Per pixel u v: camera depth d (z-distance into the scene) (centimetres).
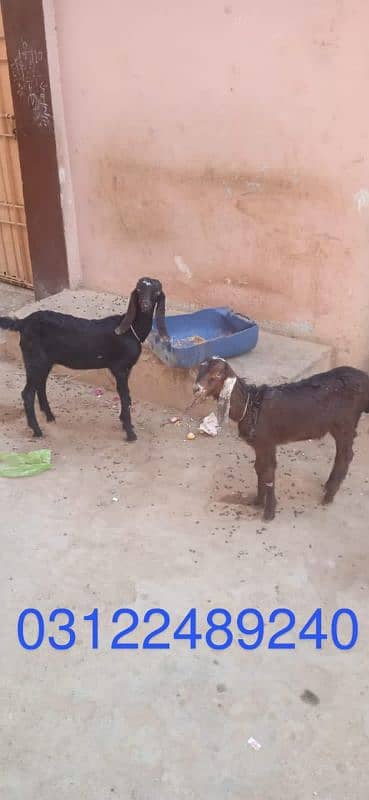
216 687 177
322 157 272
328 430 224
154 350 291
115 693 176
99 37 312
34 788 155
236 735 165
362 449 271
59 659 186
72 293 365
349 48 252
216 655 186
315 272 291
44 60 324
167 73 299
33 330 266
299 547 221
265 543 223
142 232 337
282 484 251
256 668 182
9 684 180
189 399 294
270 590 205
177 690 177
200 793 152
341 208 274
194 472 260
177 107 302
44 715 171
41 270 380
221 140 295
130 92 313
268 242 299
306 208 283
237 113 287
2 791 154
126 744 163
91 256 362
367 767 157
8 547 225
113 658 186
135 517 236
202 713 170
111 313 335
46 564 217
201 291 329
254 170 290
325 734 164
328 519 233
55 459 270
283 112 275
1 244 427
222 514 236
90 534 229
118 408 308
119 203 338
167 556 218
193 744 163
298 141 275
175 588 206
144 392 309
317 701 172
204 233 316
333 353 300
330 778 155
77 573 213
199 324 309
